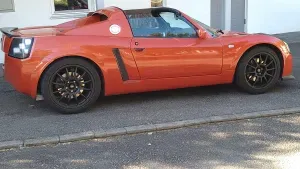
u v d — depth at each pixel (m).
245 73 6.25
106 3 9.97
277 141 4.65
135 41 5.71
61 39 5.45
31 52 5.32
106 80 5.66
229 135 4.85
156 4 10.49
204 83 6.15
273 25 11.86
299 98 6.14
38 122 5.36
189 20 6.06
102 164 4.17
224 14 11.43
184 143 4.64
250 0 11.51
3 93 6.88
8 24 9.11
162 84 5.94
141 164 4.16
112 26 5.73
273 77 6.40
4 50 5.76
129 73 5.73
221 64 6.10
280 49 6.36
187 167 4.07
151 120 5.33
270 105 5.82
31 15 9.28
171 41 5.85
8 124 5.32
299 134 4.85
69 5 9.69
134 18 5.87
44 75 5.42
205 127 5.11
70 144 4.69
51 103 5.52
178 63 5.88
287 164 4.09
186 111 5.65
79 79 5.58
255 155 4.31
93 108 5.88
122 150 4.50
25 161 4.28
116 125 5.18
